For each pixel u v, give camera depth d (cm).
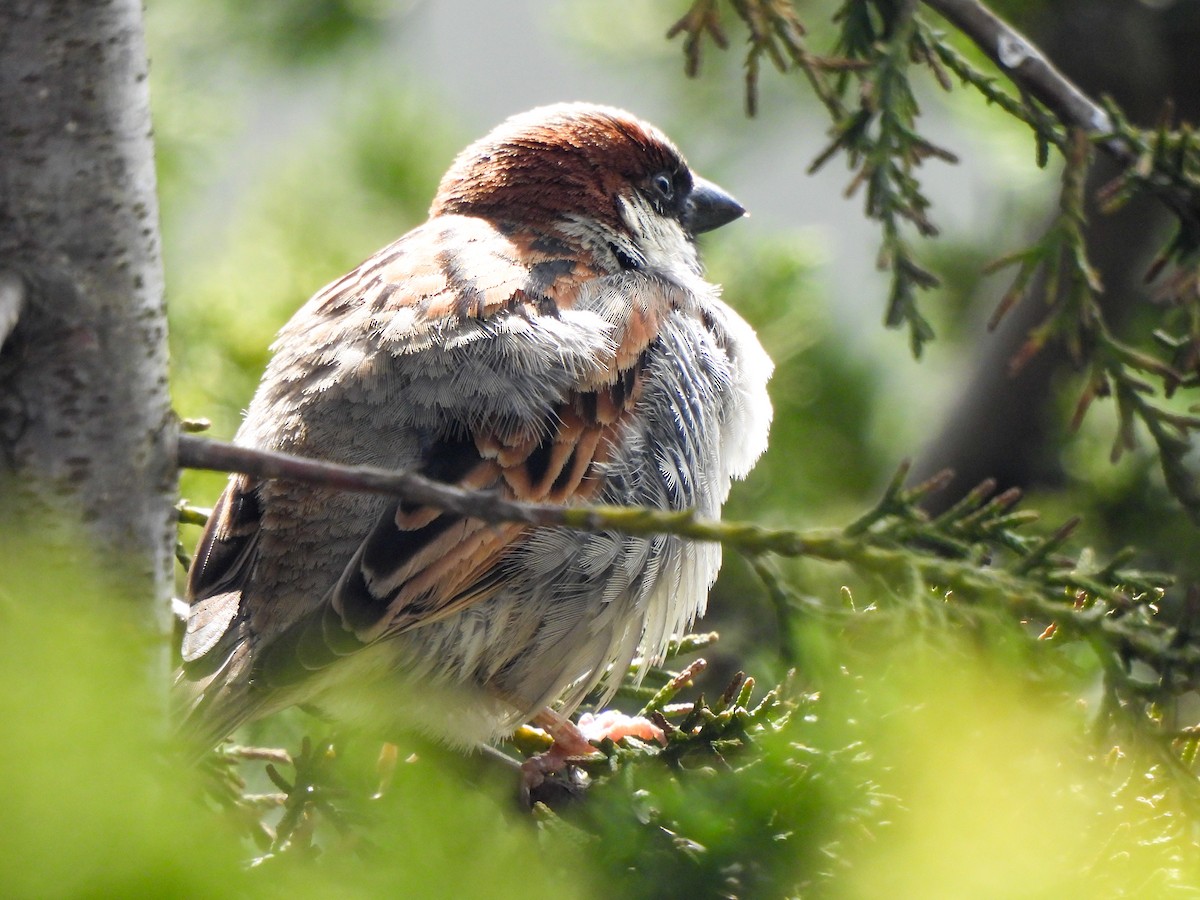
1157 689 470
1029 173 1153
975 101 1153
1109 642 468
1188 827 477
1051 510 1085
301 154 1182
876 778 487
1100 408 1136
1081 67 1148
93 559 509
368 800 562
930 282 695
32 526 506
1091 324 678
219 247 1121
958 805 457
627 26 1312
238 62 1270
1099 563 1023
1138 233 1125
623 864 527
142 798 317
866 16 740
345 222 1141
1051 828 470
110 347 498
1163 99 1165
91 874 305
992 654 467
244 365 1006
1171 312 686
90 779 313
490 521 435
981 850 452
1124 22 1131
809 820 505
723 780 512
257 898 334
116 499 507
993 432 1195
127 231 496
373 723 757
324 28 1276
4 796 307
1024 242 1223
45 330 492
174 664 713
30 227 487
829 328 1198
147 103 501
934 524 471
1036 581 473
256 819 633
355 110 1194
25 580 509
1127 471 1078
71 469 503
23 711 320
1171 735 474
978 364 1209
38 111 482
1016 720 472
